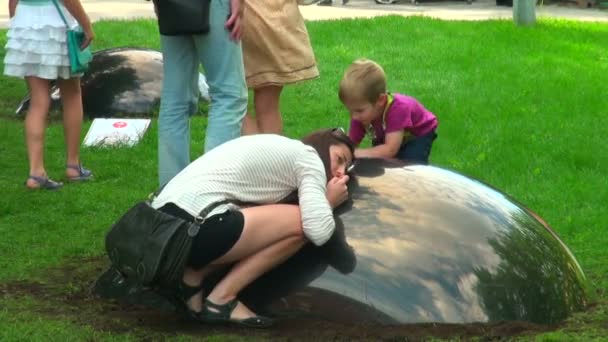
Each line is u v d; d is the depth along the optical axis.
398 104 6.24
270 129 8.31
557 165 10.01
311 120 11.95
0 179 9.03
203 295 5.12
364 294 4.99
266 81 7.98
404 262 5.05
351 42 17.58
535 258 5.37
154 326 5.26
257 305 5.09
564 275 5.52
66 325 5.30
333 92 13.52
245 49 7.97
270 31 7.91
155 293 5.47
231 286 5.06
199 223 4.86
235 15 6.74
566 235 7.77
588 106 12.97
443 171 5.71
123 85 11.82
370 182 5.41
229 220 4.89
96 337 5.12
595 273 6.71
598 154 10.37
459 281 5.06
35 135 8.66
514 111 12.44
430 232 5.17
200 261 4.93
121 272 4.94
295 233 4.99
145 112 11.69
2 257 6.81
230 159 5.08
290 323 5.03
